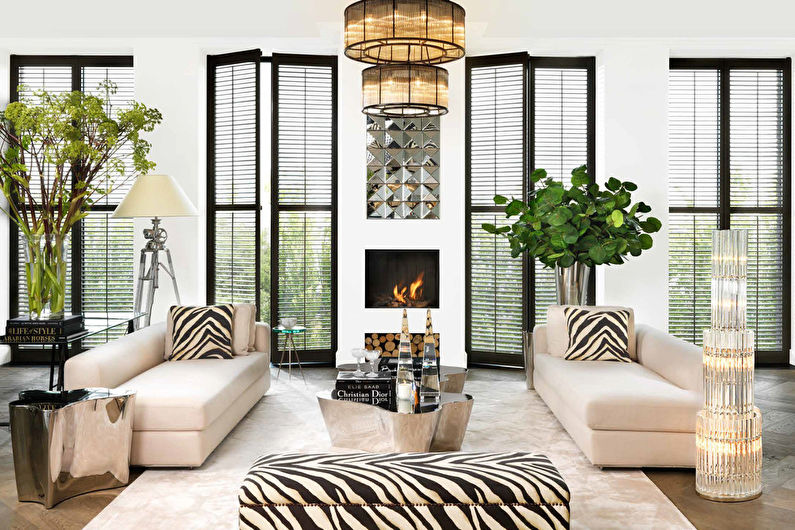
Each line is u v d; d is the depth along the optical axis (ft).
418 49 14.35
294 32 20.72
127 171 22.00
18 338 14.71
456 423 12.69
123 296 22.58
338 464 8.63
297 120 22.20
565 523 8.06
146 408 11.84
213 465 12.35
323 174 22.35
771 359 22.70
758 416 10.87
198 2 20.81
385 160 21.42
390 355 21.45
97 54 22.52
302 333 22.09
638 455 11.87
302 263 22.25
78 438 10.80
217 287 22.31
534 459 8.90
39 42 21.33
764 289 22.68
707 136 22.59
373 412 12.19
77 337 15.08
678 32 20.86
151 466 11.96
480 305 22.38
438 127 21.45
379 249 21.50
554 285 22.38
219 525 9.71
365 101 14.71
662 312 21.53
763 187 22.62
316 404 17.01
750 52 21.91
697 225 22.61
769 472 12.16
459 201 21.42
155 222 19.75
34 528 9.68
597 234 18.25
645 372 14.53
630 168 21.34
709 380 10.94
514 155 21.88
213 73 22.26
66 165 22.08
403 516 8.05
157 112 19.47
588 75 22.22
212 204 22.24
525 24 20.75
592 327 16.15
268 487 8.15
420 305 21.86
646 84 21.26
